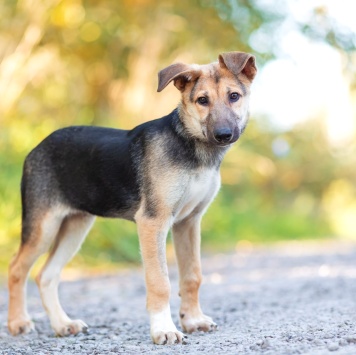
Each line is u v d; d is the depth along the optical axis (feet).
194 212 19.29
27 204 20.56
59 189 20.27
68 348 17.25
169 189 18.13
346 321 18.33
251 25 51.29
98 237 40.63
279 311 22.34
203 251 52.26
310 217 81.97
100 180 19.49
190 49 50.98
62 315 20.13
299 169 96.27
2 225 37.37
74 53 50.21
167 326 17.31
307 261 43.45
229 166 62.13
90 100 51.90
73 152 20.06
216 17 51.52
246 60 18.81
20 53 39.91
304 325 18.20
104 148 19.58
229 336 17.53
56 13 43.27
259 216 69.31
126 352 16.19
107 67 52.06
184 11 50.88
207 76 18.83
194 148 18.44
